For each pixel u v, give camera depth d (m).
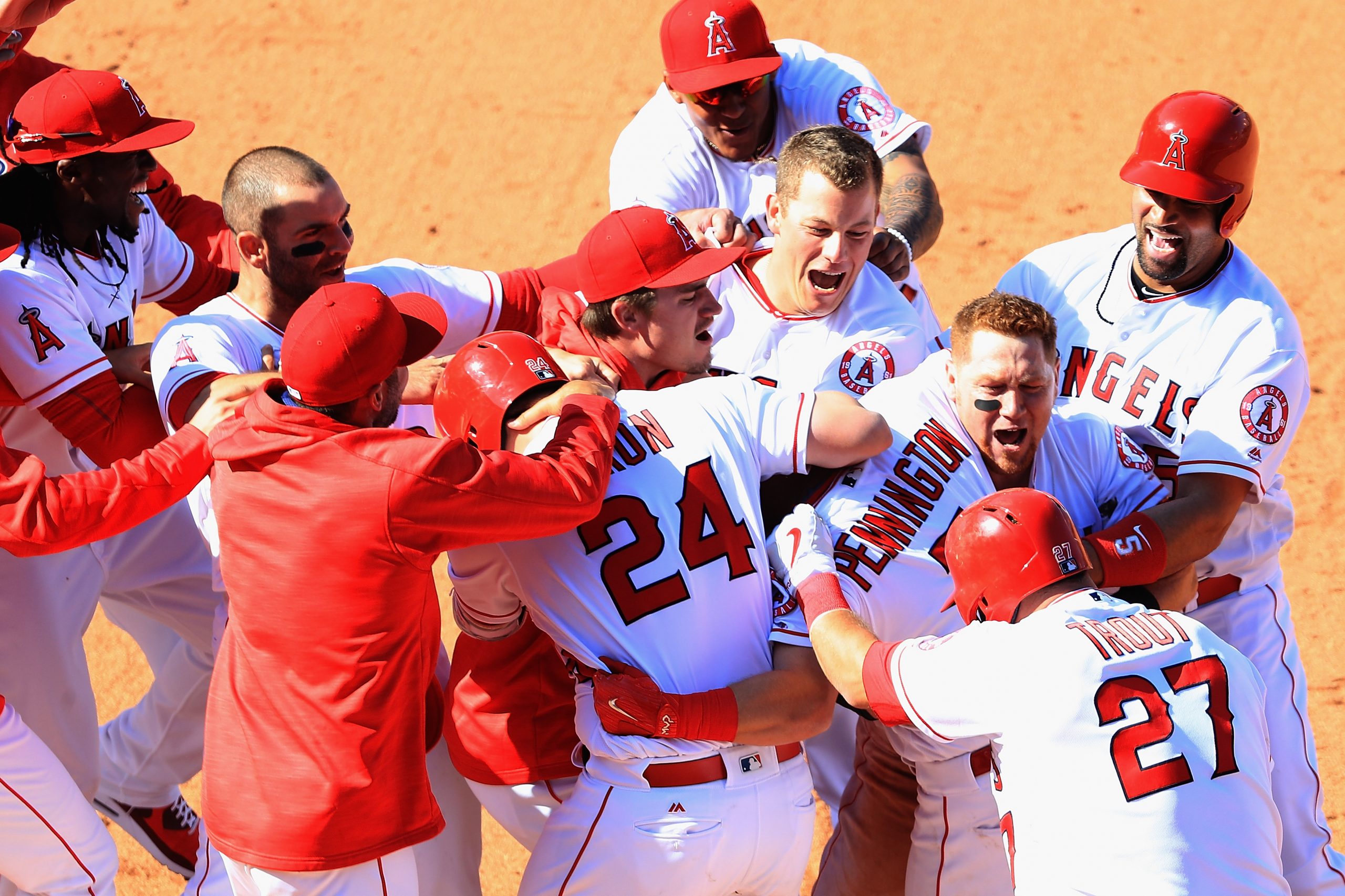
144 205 19.59
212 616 19.83
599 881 14.52
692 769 14.46
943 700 13.26
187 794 23.23
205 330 16.94
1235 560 18.56
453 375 14.66
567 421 14.23
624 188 22.44
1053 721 12.67
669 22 20.80
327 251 17.19
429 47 42.81
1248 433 16.94
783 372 18.03
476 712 16.14
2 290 16.72
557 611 14.88
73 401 16.88
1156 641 13.05
